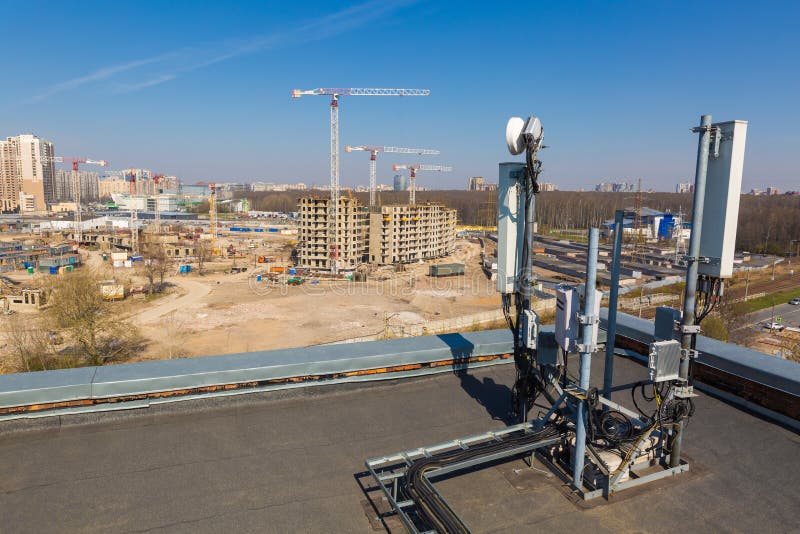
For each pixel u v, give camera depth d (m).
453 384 4.13
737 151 2.74
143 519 2.44
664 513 2.54
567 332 2.90
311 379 3.82
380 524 2.42
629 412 2.96
